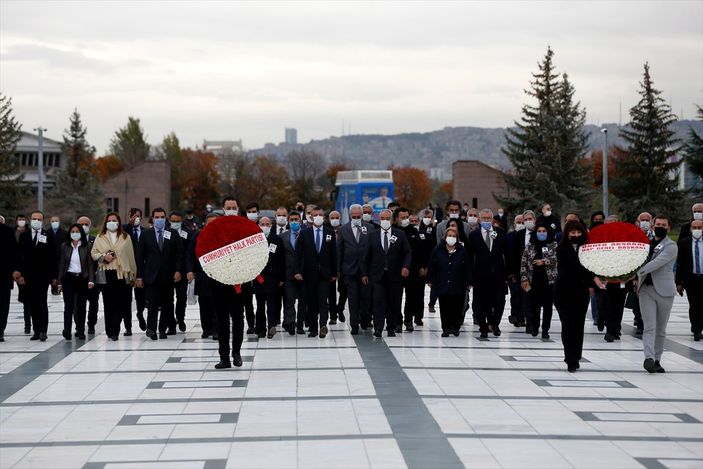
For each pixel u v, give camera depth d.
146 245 17.62
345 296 20.66
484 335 17.59
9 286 17.73
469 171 79.25
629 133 62.12
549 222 17.58
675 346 16.58
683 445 9.39
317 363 14.63
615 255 13.43
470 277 17.56
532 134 63.41
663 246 13.78
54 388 12.72
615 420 10.52
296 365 14.45
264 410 11.12
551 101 64.19
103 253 17.45
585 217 61.94
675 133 61.97
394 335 18.11
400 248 17.80
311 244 17.75
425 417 10.68
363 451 9.17
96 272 17.58
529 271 17.48
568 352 13.85
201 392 12.30
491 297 17.86
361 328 19.00
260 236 13.87
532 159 62.94
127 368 14.33
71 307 17.70
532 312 18.02
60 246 17.73
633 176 61.91
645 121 61.47
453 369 14.01
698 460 8.82
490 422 10.42
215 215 17.77
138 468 8.69
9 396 12.17
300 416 10.77
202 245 13.77
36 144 113.44
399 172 129.88
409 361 14.79
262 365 14.49
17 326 20.44
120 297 17.62
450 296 17.59
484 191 79.12
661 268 13.82
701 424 10.33
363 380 13.09
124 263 17.52
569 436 9.77
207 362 14.85
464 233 18.31
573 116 63.56
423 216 20.02
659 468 8.55
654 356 13.97
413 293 18.89
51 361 15.12
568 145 62.75
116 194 90.56
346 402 11.55
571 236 13.89
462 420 10.52
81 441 9.74
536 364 14.49
